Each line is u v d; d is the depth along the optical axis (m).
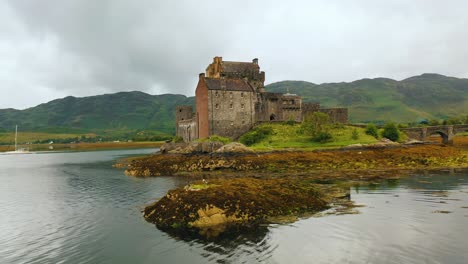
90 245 25.06
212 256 21.70
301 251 22.02
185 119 114.81
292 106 107.25
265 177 55.56
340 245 22.89
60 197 45.31
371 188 43.09
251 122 97.38
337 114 107.81
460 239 23.45
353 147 75.38
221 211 29.45
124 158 116.75
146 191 46.69
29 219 33.47
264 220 29.11
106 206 38.16
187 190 33.53
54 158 136.88
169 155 81.12
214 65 115.50
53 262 22.09
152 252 22.98
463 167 61.94
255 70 113.25
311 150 74.12
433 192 39.78
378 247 22.34
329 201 35.78
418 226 26.61
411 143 84.25
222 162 67.38
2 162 119.31
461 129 103.94
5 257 23.22
